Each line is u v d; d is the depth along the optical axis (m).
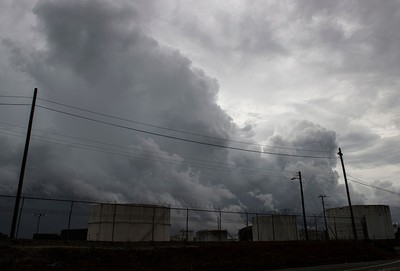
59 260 25.30
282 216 61.28
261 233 61.09
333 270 26.97
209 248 34.84
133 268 26.67
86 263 25.70
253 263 32.22
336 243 49.19
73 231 54.47
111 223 48.50
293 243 44.62
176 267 28.34
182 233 56.25
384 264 33.28
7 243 28.38
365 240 57.41
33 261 24.00
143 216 50.28
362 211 71.44
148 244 35.16
